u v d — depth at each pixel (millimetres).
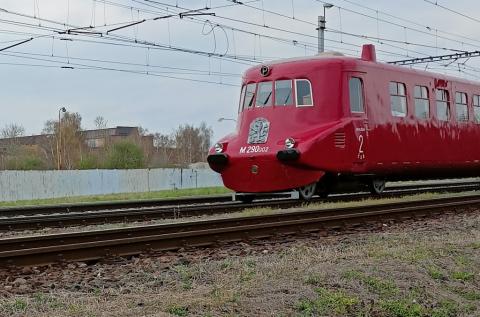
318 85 18062
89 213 16812
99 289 7410
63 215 16234
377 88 19250
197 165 66188
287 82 18438
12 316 6145
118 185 43344
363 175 19359
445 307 7570
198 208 17062
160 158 79375
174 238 10617
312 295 7207
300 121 17922
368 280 7953
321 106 17922
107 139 69125
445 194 23453
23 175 38938
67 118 68750
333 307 6992
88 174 42000
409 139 20391
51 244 10078
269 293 7191
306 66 18312
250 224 13117
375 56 20047
